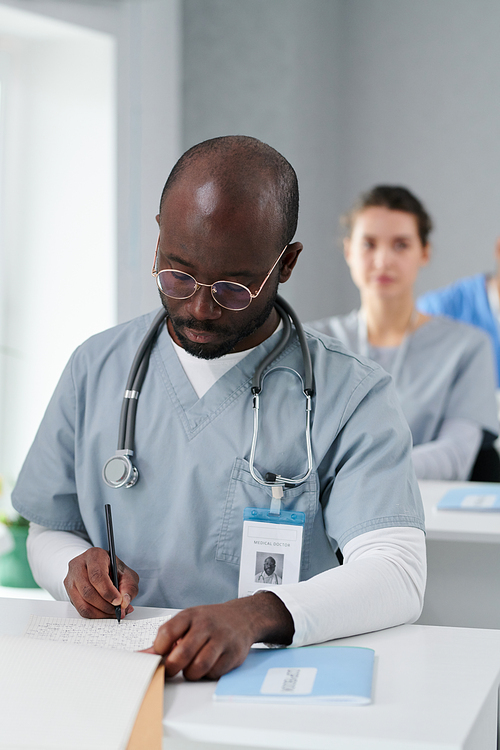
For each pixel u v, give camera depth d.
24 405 2.66
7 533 2.39
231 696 0.74
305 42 3.62
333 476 1.08
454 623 1.65
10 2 2.38
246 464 1.07
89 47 2.62
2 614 0.98
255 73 3.47
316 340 1.16
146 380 1.14
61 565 1.08
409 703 0.74
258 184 0.95
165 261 0.99
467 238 3.88
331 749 0.67
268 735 0.68
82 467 1.16
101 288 2.63
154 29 2.96
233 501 1.07
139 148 2.79
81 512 1.16
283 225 0.99
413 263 2.40
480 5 3.81
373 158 4.02
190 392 1.12
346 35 4.04
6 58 2.61
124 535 1.11
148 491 1.10
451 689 0.77
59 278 2.65
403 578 0.94
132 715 0.69
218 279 0.95
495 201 3.83
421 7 3.91
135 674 0.75
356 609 0.89
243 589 1.04
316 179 3.80
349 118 4.05
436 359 2.41
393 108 3.98
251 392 1.11
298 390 1.10
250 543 1.04
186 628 0.79
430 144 3.93
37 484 1.20
